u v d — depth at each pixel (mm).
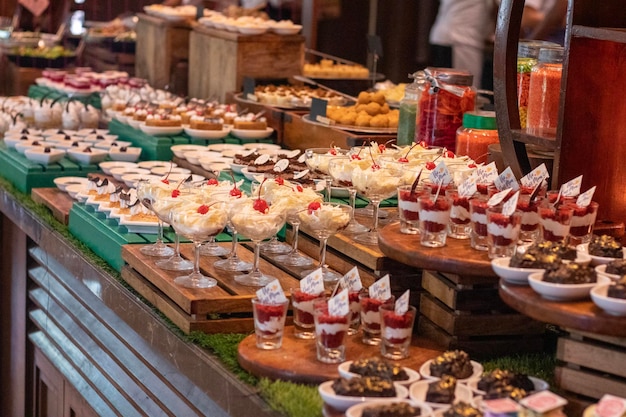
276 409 2637
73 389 4328
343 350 2857
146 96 6859
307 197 3420
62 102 6801
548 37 6508
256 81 6469
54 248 4461
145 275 3531
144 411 3529
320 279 3037
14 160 5410
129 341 3752
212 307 3172
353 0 8992
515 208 2818
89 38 8438
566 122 3297
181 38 7355
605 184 3398
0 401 5508
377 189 3500
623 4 3271
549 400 2369
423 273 3268
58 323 4535
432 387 2547
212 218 3232
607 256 2779
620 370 2584
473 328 3061
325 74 7137
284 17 8648
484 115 4207
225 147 5484
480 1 7172
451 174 3551
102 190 4445
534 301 2494
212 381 2967
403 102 4711
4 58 8266
